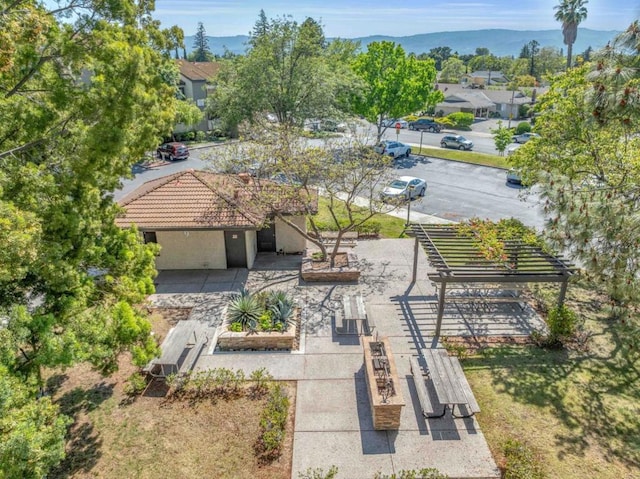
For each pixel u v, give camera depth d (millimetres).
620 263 8594
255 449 8664
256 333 11805
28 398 6613
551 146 14680
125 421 9367
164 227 15125
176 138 41438
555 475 8125
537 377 10742
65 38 7742
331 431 9062
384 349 10750
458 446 8719
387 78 34031
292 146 16062
